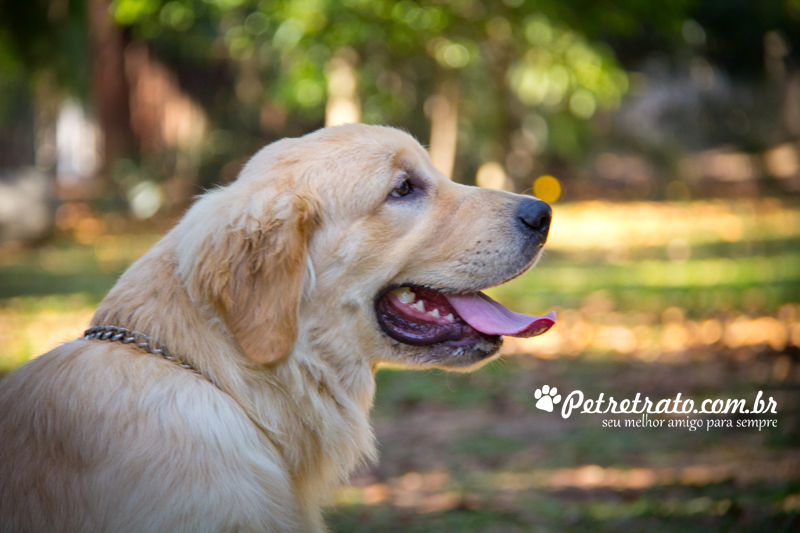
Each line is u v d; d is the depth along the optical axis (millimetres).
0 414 2326
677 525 4066
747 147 33625
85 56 22188
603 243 18094
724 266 13656
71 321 9867
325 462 2707
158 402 2273
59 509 2164
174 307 2518
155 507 2131
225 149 22703
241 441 2357
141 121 21719
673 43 25797
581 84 17062
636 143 30734
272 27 12234
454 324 2924
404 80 19516
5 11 18062
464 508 4695
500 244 2916
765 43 28516
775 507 4012
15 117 33094
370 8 11141
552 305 11453
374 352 2824
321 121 23266
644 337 9461
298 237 2561
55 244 18047
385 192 2812
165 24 12781
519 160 26328
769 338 8562
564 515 4480
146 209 21266
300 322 2654
